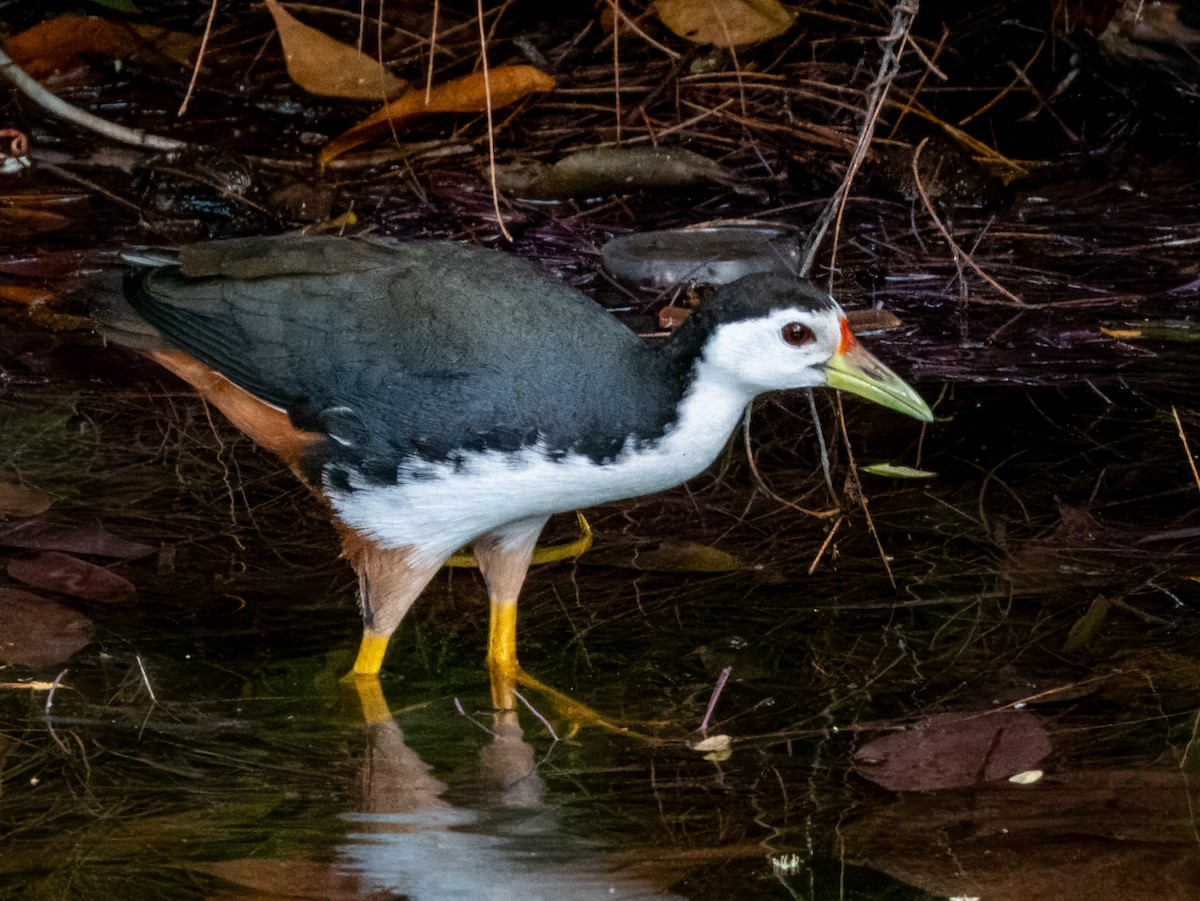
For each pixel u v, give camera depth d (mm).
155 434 9820
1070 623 8031
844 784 6777
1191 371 10617
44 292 11156
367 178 12875
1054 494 9289
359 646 8000
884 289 11742
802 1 14891
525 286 7707
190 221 12109
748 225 12305
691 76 13938
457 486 7539
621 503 9430
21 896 5988
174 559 8586
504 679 7793
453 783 6867
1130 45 13625
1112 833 6363
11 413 9922
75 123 13016
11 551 8500
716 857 6277
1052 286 11766
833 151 13422
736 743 7125
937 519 9078
